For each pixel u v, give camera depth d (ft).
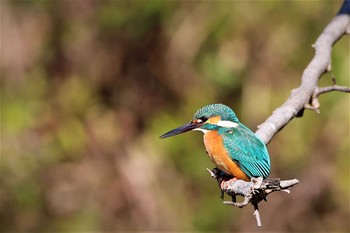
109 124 51.03
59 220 49.60
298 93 24.04
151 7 48.19
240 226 48.11
